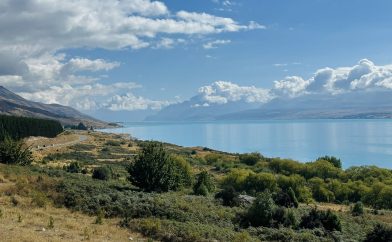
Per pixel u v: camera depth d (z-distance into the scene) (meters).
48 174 47.12
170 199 39.91
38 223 26.97
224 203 45.41
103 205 34.41
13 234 22.41
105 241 24.16
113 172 78.62
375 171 117.25
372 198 92.19
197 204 40.25
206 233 28.36
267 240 31.12
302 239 31.73
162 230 28.00
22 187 36.31
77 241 23.06
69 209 33.22
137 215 32.72
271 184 89.44
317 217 38.97
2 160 55.66
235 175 93.94
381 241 33.09
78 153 145.50
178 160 73.06
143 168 48.34
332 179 111.75
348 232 39.12
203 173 63.66
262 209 36.12
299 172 124.12
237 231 32.66
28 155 59.00
